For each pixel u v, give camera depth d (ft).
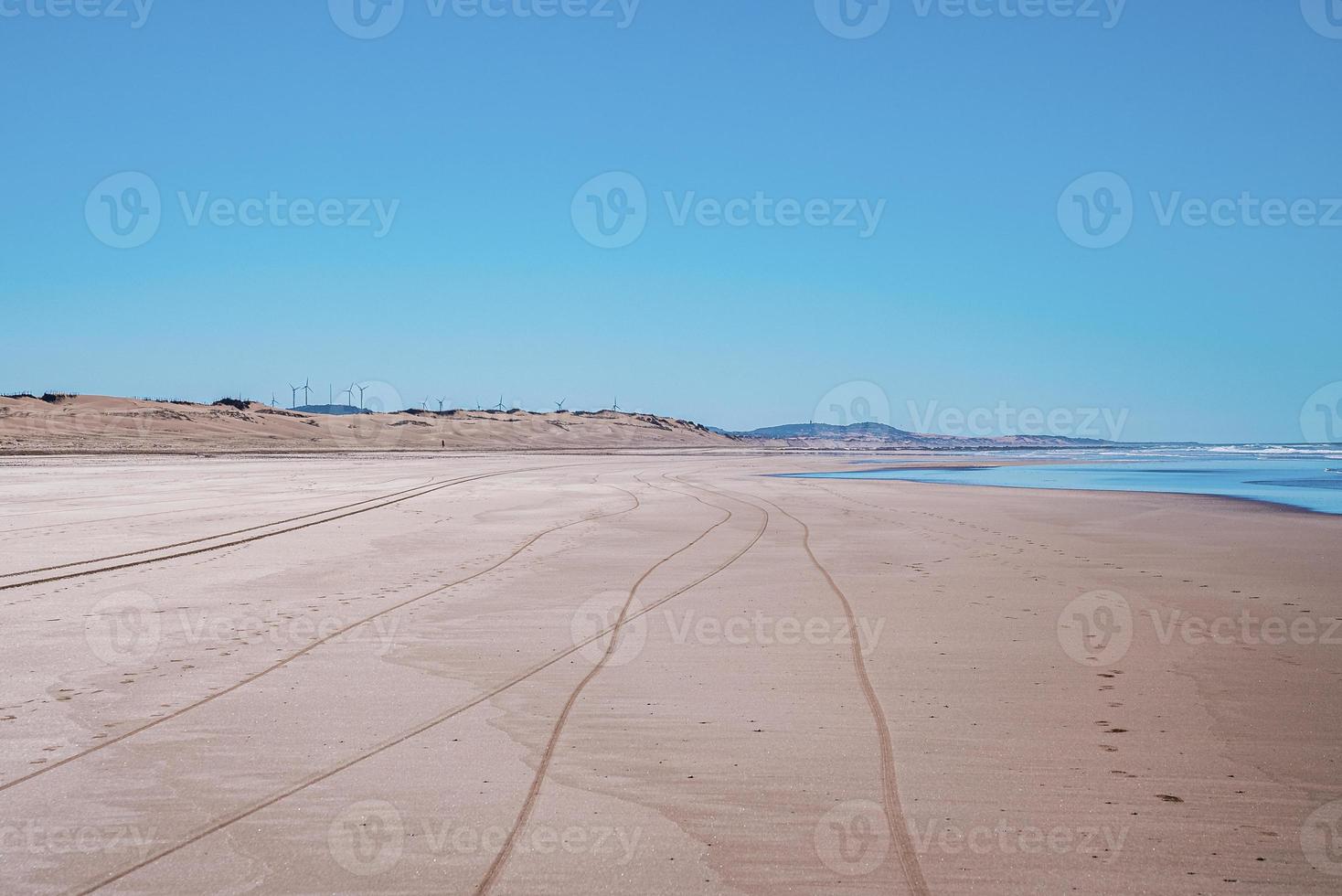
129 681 26.18
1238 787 18.37
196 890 14.30
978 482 137.90
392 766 19.51
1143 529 64.90
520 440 493.36
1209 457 323.98
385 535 61.62
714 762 19.80
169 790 18.25
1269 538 59.77
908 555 51.65
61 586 41.70
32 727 22.11
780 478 147.54
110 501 88.43
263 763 19.67
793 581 43.04
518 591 40.57
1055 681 26.11
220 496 95.50
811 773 19.16
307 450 289.94
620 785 18.47
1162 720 22.57
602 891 14.26
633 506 86.38
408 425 475.31
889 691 25.20
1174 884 14.52
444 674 27.02
